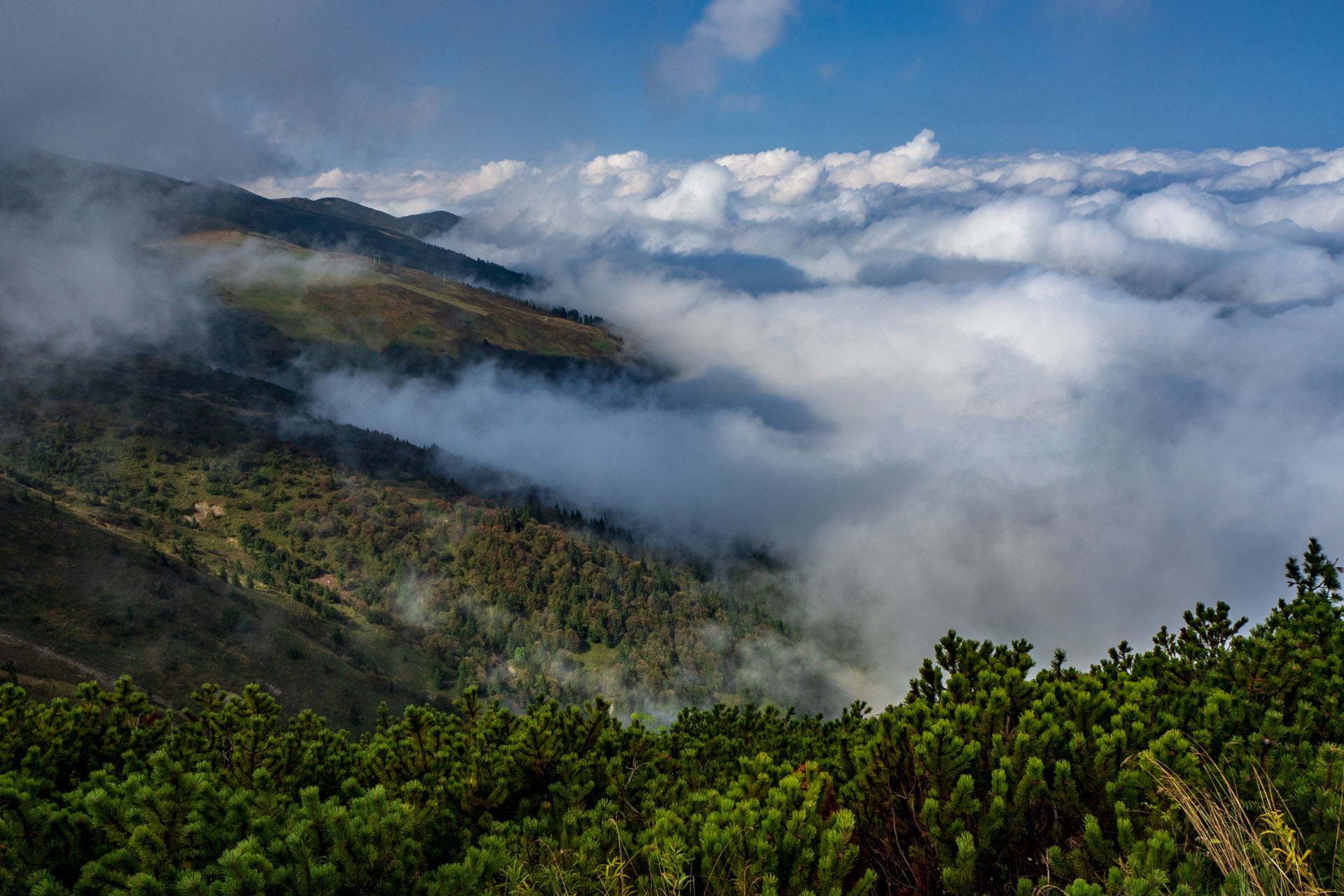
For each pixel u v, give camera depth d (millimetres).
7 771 8234
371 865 5395
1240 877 4160
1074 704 6105
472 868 5723
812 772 6508
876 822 5988
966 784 5219
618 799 7910
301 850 5227
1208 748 5707
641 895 5391
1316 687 6719
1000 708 6168
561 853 6371
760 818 5465
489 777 8422
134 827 5527
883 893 5809
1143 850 4531
